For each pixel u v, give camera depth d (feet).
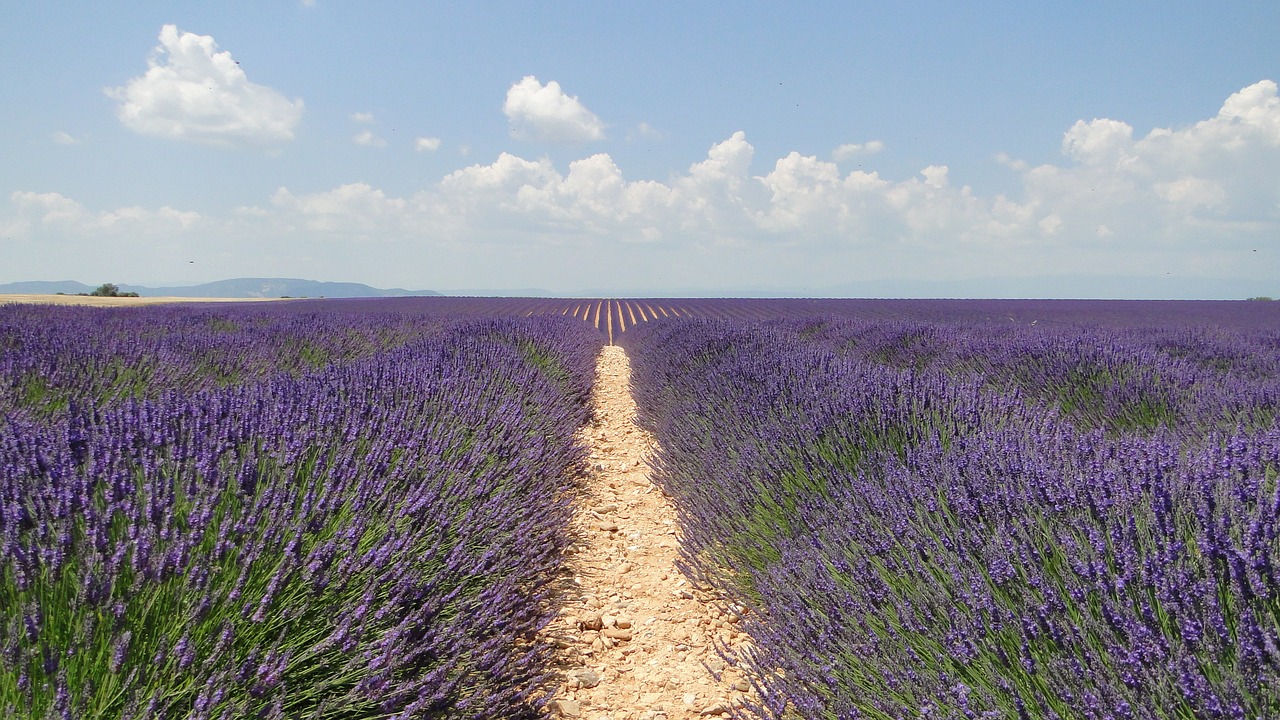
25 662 4.21
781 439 11.89
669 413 19.95
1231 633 4.61
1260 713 4.04
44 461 6.89
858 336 36.45
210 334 28.17
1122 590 5.15
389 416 11.09
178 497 6.58
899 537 7.46
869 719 5.52
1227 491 6.16
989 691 4.98
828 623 6.77
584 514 13.91
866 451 11.05
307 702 5.38
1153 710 4.23
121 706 4.48
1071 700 4.52
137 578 4.95
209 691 4.63
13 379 13.50
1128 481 7.01
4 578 4.84
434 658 6.16
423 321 50.72
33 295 128.57
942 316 78.23
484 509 9.18
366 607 5.96
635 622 9.35
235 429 8.66
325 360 27.48
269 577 5.79
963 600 5.80
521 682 6.88
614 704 7.34
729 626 9.23
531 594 8.83
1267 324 63.62
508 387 17.83
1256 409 13.07
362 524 6.86
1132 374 17.15
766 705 6.26
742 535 10.24
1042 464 7.82
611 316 97.86
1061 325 58.39
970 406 12.26
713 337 29.32
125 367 16.92
